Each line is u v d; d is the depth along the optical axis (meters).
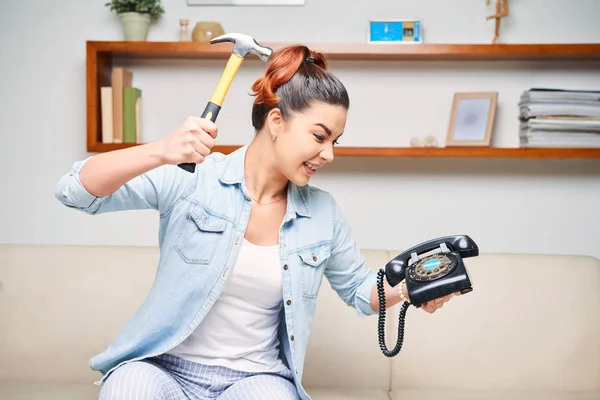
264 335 1.74
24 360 2.27
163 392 1.60
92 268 2.33
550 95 2.68
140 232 3.00
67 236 2.99
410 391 2.22
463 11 2.90
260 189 1.73
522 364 2.27
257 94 1.67
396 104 2.92
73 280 2.32
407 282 1.62
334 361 2.27
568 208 2.91
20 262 2.33
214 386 1.69
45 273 2.32
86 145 2.80
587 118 2.67
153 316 1.67
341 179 2.93
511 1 2.89
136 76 2.94
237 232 1.67
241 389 1.64
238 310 1.70
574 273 2.34
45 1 2.96
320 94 1.59
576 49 2.70
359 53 2.74
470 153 2.70
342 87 1.62
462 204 2.93
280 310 1.79
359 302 1.86
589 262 2.37
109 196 1.58
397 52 2.72
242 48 1.49
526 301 2.31
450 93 2.90
